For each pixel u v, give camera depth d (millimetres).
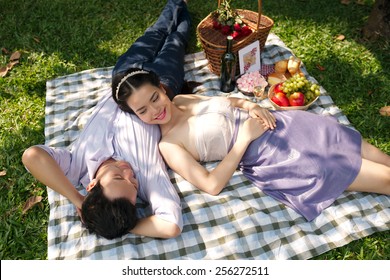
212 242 2859
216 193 2936
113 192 2561
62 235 2900
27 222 3111
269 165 3016
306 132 2994
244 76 3949
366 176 2875
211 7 5184
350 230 2904
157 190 2803
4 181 3373
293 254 2812
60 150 2975
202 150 3037
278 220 2975
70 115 3844
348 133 3043
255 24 4094
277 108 3666
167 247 2832
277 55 4445
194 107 3143
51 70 4367
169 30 4402
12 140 3672
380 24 4504
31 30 4848
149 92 2809
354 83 4195
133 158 2924
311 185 2928
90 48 4668
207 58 4137
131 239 2861
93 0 5285
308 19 4984
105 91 4059
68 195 2795
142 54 4004
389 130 3748
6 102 4035
